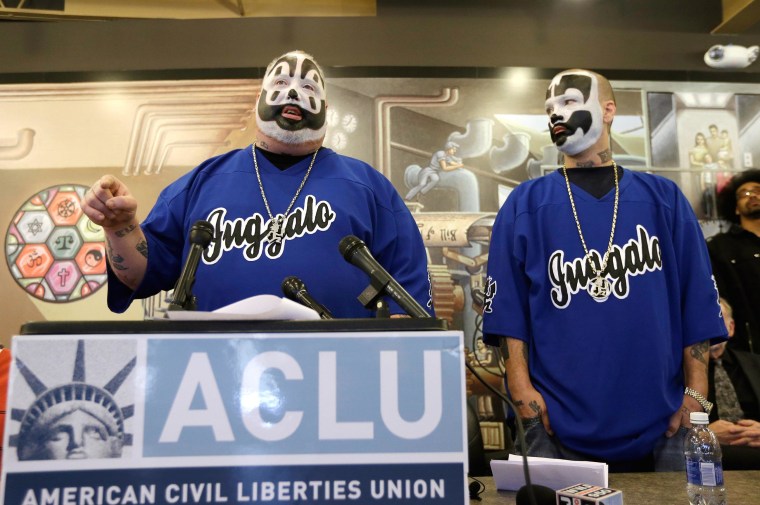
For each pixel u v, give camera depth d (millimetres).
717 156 3641
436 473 789
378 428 796
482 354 3402
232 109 3645
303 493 775
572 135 2367
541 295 2164
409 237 1979
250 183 1932
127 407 773
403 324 823
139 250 1696
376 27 3805
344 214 1858
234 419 785
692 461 1385
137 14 3773
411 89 3658
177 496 761
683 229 2223
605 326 2068
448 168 3574
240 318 806
